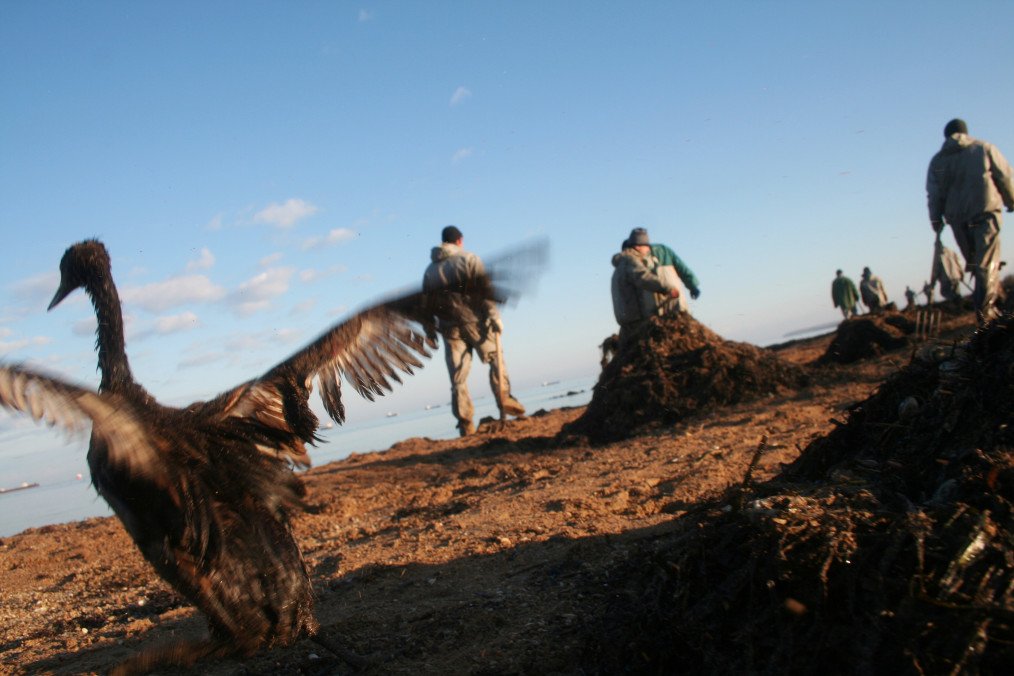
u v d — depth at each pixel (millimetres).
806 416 10008
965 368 4820
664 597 4230
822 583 3643
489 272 4332
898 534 3682
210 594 4141
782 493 4344
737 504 4305
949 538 3621
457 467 11781
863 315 15578
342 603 5906
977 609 3311
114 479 3975
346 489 11148
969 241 13469
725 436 9742
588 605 4996
